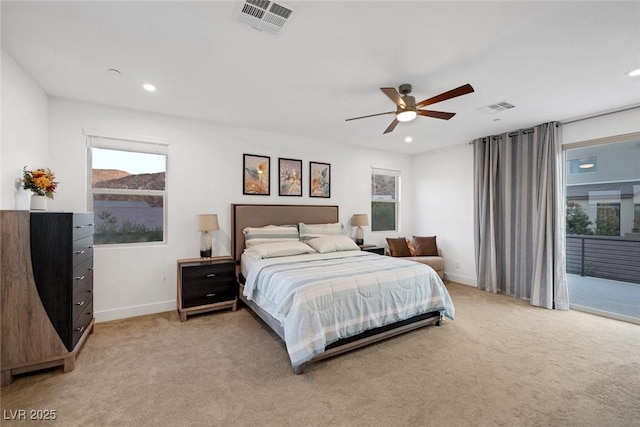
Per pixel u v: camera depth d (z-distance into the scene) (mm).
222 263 3586
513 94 2971
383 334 2736
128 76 2619
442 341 2812
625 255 3613
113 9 1739
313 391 2012
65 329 2217
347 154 5250
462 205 5152
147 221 3621
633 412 1796
